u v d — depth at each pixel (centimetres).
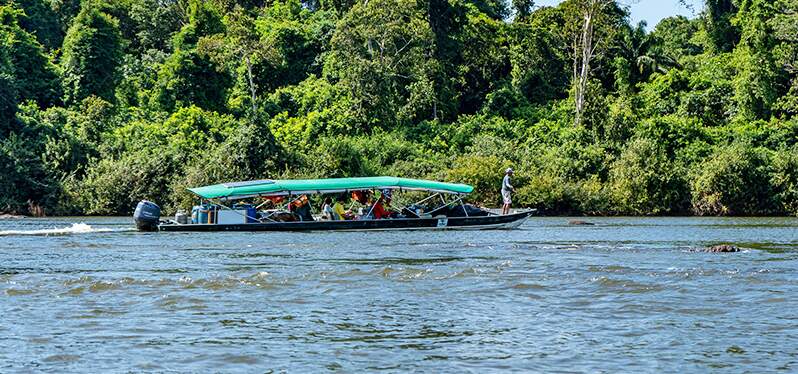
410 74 10000
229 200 5181
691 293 2245
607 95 10206
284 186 4809
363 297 2206
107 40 9800
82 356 1599
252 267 2845
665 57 10831
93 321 1898
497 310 2036
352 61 9531
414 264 2920
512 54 10675
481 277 2533
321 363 1559
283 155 7925
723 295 2214
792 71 9575
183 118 8950
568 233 4797
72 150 7925
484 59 10650
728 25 11756
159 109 9738
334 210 5003
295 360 1578
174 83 9819
